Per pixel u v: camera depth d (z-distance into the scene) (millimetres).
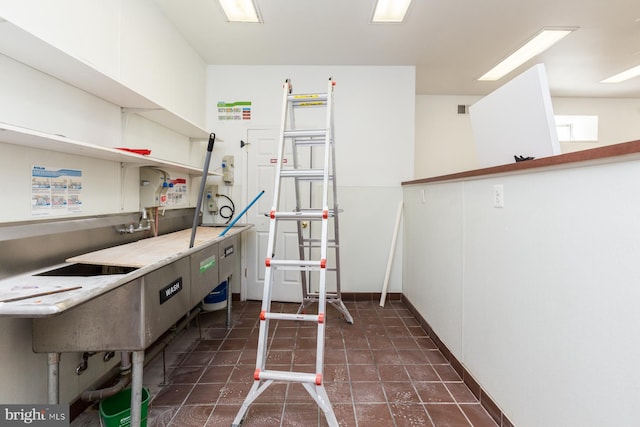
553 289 1188
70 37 1607
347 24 2707
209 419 1613
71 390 1601
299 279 3471
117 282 1139
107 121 1918
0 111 1277
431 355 2277
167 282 1518
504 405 1512
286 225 3500
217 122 3488
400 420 1602
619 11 2518
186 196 3076
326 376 1997
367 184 3543
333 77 3496
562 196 1142
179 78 2854
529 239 1336
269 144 3490
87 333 1287
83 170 1729
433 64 3488
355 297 3559
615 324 917
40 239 1457
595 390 989
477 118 1896
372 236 3559
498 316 1574
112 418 1382
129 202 2146
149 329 1339
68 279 1247
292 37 2916
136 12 2193
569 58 3369
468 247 1910
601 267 969
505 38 2939
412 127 3535
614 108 4613
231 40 2977
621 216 899
